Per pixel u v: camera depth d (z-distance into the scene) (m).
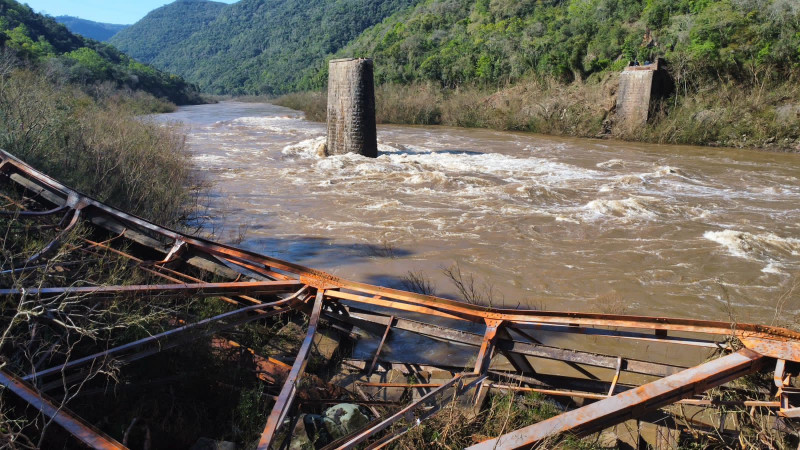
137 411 4.02
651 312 7.37
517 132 32.28
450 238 10.49
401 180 16.11
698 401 4.23
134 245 7.09
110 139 12.05
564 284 8.30
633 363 4.37
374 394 4.96
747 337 3.95
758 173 18.34
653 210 12.79
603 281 8.44
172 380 4.39
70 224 6.77
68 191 7.42
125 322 4.45
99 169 10.38
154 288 4.80
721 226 11.63
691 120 26.83
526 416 4.30
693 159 21.39
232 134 28.14
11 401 3.67
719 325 4.09
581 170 18.39
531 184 15.53
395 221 11.62
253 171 17.23
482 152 22.66
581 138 29.25
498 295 7.85
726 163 20.44
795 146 23.98
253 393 4.45
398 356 5.95
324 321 6.14
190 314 5.41
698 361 5.87
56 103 13.51
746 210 13.12
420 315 6.91
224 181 15.59
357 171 17.28
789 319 6.97
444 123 37.75
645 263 9.27
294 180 15.95
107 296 4.61
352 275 8.48
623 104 29.03
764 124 25.31
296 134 28.39
